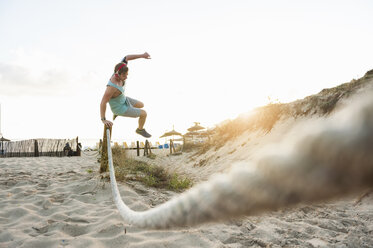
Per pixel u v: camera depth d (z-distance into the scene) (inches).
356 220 145.2
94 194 216.8
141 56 172.2
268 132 349.7
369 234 129.2
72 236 140.9
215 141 506.9
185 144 782.5
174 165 483.5
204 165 401.1
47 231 145.7
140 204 189.6
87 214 172.4
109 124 159.6
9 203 193.2
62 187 237.3
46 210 180.9
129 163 397.4
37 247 127.2
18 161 519.2
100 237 136.3
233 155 368.2
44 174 311.7
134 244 126.9
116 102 159.0
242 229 142.5
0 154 832.3
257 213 8.8
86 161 536.4
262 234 136.3
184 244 126.6
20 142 852.0
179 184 262.1
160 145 1601.9
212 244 126.0
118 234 137.2
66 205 190.7
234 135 454.0
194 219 10.5
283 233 136.9
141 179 277.1
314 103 304.5
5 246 128.2
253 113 442.9
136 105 176.7
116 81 154.6
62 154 848.3
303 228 140.3
